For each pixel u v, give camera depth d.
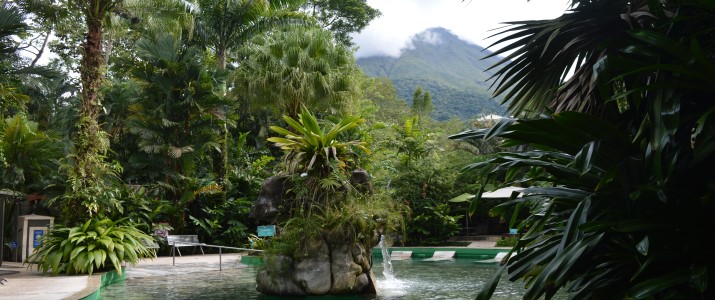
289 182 8.01
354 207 7.48
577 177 2.56
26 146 12.28
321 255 7.11
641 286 2.07
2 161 10.95
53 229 8.82
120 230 9.24
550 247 2.55
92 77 9.48
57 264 8.16
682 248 2.24
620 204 2.46
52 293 6.30
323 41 15.43
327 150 7.68
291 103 14.62
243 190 16.86
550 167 2.61
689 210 2.26
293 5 19.03
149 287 8.04
